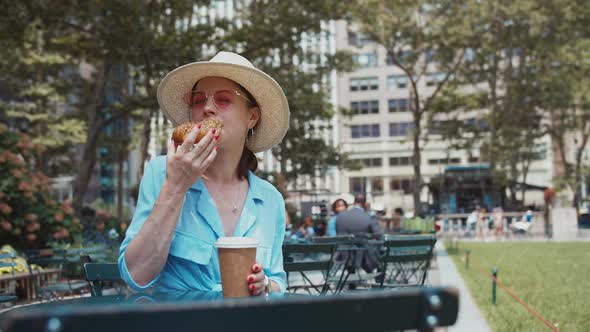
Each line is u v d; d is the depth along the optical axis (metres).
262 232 2.72
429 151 66.56
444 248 21.98
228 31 17.38
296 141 28.89
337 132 68.56
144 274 2.29
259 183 2.85
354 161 31.17
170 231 2.28
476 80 36.84
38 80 26.91
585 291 8.95
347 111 35.50
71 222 11.90
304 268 5.47
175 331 1.13
